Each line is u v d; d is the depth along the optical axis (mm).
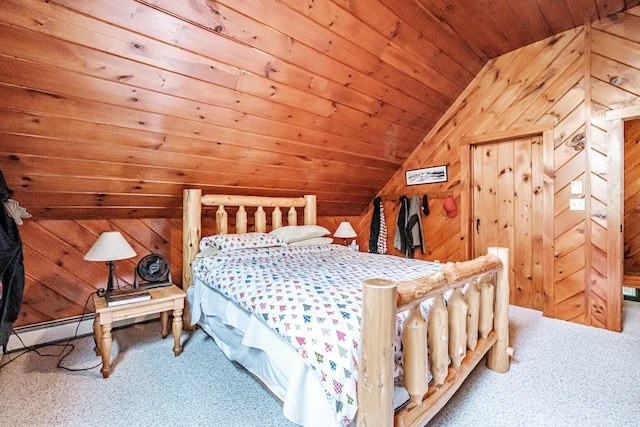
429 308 1358
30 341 2166
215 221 3068
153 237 2732
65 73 1546
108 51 1560
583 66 2578
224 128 2271
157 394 1614
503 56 3051
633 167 3730
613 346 2172
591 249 2555
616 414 1445
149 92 1815
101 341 1805
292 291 1424
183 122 2080
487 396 1595
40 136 1729
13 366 1904
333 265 2105
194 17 1605
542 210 2920
